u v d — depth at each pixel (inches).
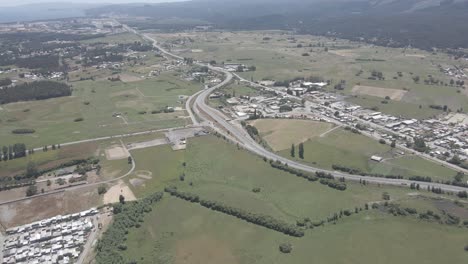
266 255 6063.0
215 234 6619.1
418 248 6117.1
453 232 6456.7
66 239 6565.0
